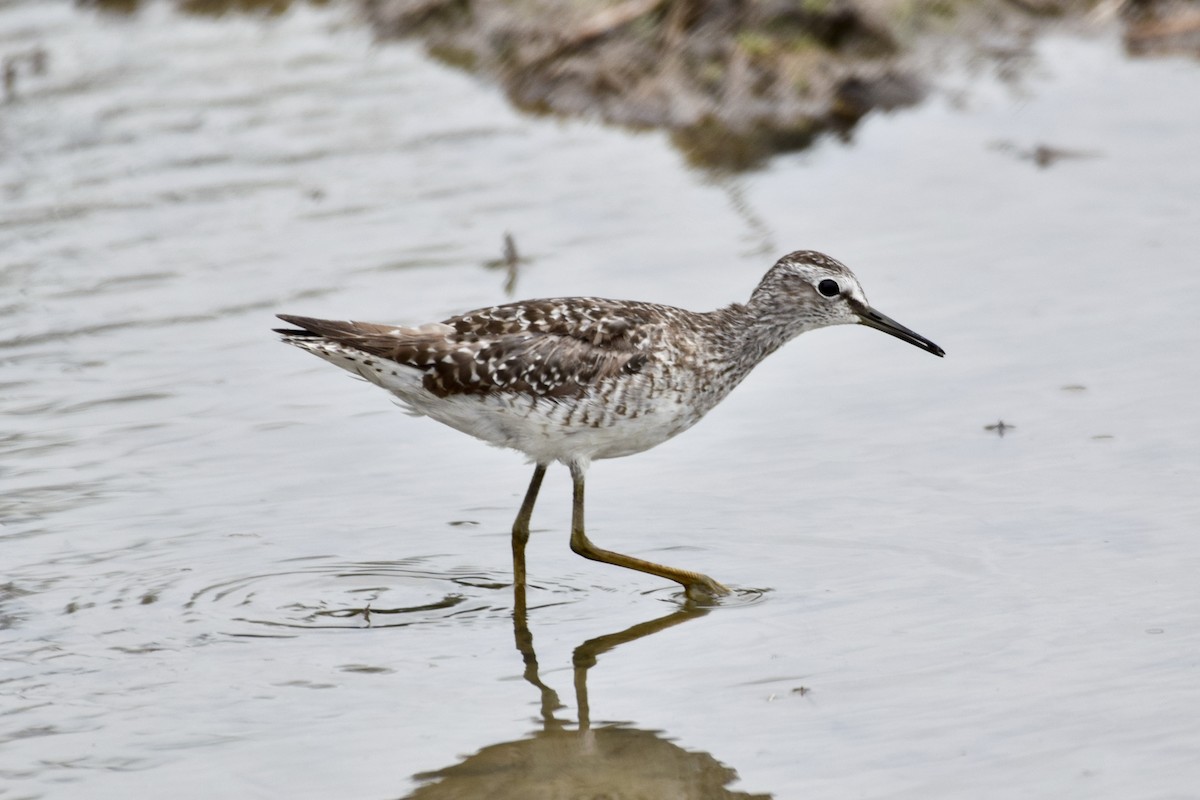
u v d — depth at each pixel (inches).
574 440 478.9
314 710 399.5
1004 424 539.5
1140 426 529.7
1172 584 436.5
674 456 544.1
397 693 408.8
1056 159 756.6
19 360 605.0
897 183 746.8
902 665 408.8
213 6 1026.1
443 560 484.7
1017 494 494.9
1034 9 913.5
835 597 448.5
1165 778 351.6
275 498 514.3
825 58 854.5
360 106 858.8
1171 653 402.3
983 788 352.8
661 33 868.0
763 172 770.8
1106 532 468.1
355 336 473.4
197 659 423.2
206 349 614.2
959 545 469.4
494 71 888.9
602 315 481.1
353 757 378.6
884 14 876.0
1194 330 590.9
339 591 462.3
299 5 1018.1
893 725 380.8
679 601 458.0
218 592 458.6
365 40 954.7
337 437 556.1
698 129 817.5
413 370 471.5
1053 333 599.2
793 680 405.7
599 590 470.6
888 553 469.7
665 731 386.3
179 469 530.0
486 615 453.4
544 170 775.1
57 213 735.7
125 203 745.0
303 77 901.8
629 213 723.4
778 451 538.6
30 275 675.4
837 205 725.9
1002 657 407.5
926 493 501.4
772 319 515.8
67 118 847.1
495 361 467.5
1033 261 658.8
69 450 540.4
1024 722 377.4
